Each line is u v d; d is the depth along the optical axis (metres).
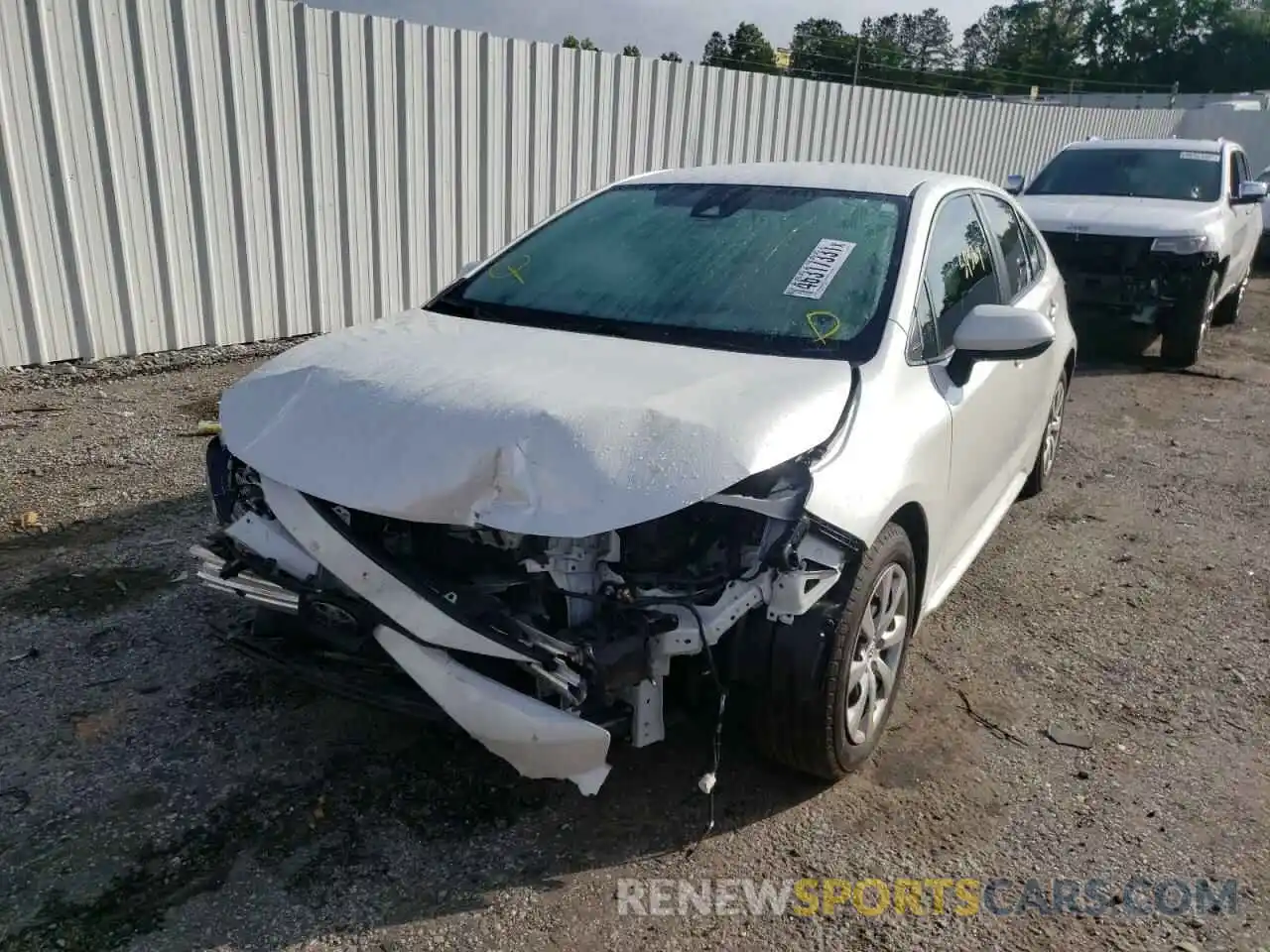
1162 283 8.75
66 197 6.72
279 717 3.40
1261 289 14.52
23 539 4.61
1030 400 4.82
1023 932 2.68
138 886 2.67
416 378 2.99
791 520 2.63
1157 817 3.15
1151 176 9.97
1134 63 67.94
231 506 3.14
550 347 3.28
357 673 2.84
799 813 3.08
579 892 2.73
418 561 2.85
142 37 6.82
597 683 2.55
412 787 3.09
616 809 3.05
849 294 3.49
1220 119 21.64
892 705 3.39
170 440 5.94
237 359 7.73
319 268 8.20
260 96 7.51
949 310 3.79
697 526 2.75
